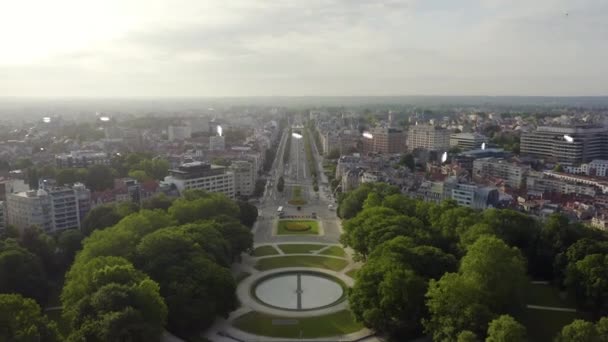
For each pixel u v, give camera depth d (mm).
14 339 196875
